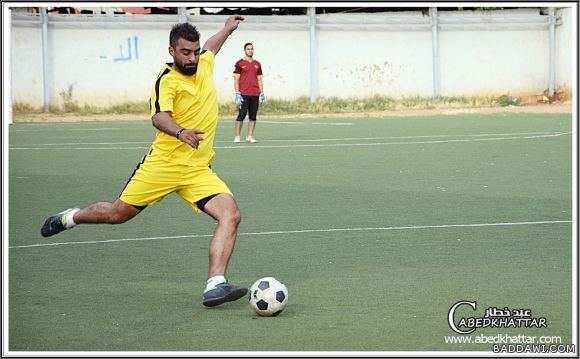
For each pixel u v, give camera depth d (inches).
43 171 1210.6
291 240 723.4
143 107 2546.8
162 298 548.1
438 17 2679.6
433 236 729.6
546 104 2672.2
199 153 545.6
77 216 579.5
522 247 682.2
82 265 639.8
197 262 647.8
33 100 2496.3
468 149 1429.6
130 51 2546.8
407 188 1007.0
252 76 1605.6
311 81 2625.5
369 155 1366.9
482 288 558.6
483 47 2704.2
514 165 1210.6
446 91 2706.7
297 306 523.8
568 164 1216.8
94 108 2536.9
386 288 562.3
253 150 1462.8
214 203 542.3
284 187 1030.4
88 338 465.4
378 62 2667.3
